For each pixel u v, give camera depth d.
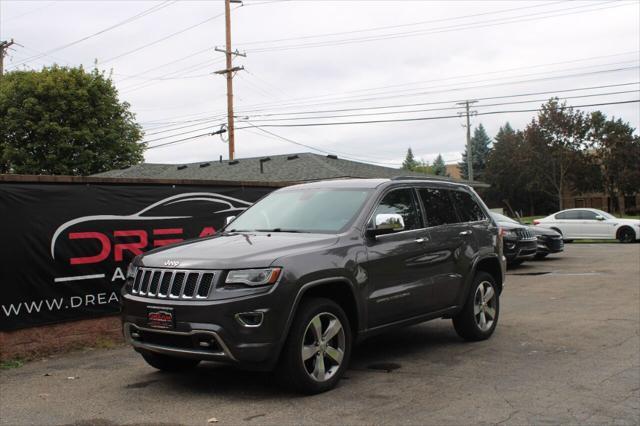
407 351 6.98
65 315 7.42
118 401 5.25
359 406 4.96
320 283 5.28
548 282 13.27
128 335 5.51
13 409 5.11
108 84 37.97
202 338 4.89
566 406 4.92
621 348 6.98
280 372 5.12
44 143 35.31
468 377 5.83
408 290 6.27
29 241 7.12
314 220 6.13
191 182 9.16
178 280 5.13
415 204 6.80
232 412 4.85
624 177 51.03
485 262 7.75
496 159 68.00
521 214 64.56
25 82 35.34
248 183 10.07
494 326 7.73
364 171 26.66
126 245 8.17
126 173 30.11
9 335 6.89
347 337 5.56
